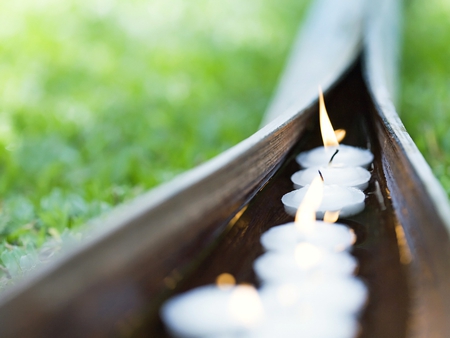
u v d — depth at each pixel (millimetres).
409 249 417
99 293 354
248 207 474
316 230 444
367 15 1280
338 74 693
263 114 1448
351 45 908
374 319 381
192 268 408
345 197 481
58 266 340
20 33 2045
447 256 358
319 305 382
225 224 445
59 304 339
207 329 369
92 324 350
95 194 873
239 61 1956
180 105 1543
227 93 1663
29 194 979
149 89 1655
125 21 2275
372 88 653
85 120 1402
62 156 1149
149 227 381
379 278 406
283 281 401
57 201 821
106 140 1254
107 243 359
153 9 2408
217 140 1251
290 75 1271
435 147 1038
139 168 1030
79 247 350
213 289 395
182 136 1294
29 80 1704
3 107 1478
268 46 2107
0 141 1215
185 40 2184
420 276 393
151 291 380
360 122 651
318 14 1527
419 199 403
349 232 445
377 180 520
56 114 1428
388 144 514
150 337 368
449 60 1783
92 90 1673
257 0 2713
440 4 2447
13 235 717
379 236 443
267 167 509
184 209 405
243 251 431
